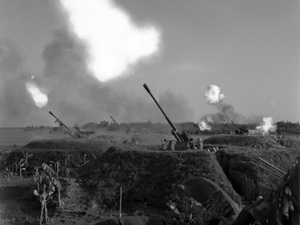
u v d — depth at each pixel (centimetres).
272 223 467
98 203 3250
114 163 3753
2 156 5141
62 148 5088
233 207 656
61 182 3525
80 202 3247
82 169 4009
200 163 3475
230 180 3681
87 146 5100
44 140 5328
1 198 3375
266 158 3794
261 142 5294
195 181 691
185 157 3594
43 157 4744
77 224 2853
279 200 459
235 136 5547
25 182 3806
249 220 523
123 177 3528
